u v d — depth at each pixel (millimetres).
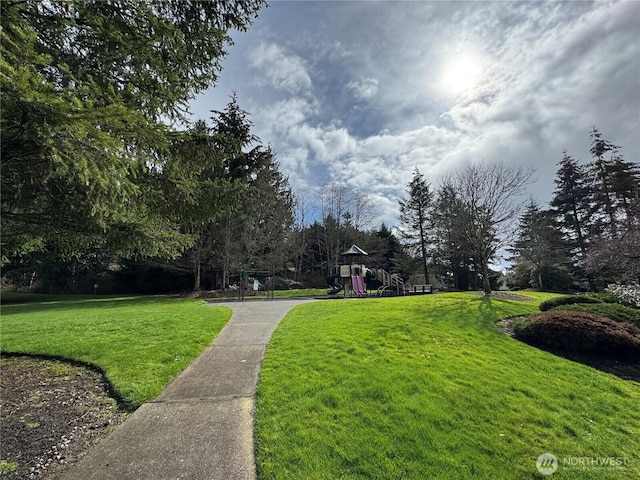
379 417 3090
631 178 21422
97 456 2539
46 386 4062
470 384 4008
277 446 2623
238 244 20453
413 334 6215
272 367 4445
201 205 5738
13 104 2256
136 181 4656
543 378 4594
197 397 3596
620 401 4074
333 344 5402
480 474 2395
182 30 4711
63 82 4105
